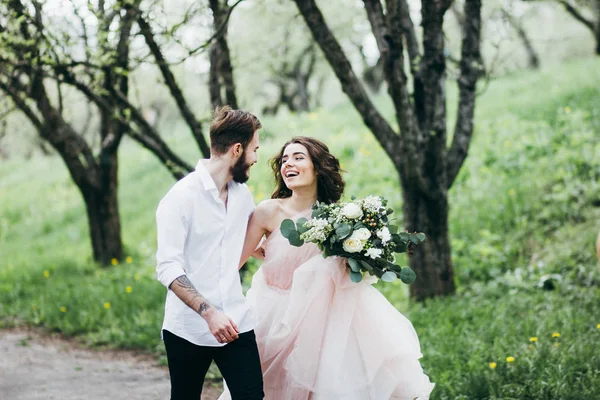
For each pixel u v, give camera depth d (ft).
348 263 10.59
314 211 10.64
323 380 10.27
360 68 77.51
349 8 55.93
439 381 14.42
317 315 10.46
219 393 15.88
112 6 20.34
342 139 44.11
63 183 58.08
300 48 59.26
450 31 62.95
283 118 57.57
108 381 17.54
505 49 68.49
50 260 37.27
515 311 20.26
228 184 10.26
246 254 11.14
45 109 32.14
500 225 29.22
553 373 13.92
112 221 35.45
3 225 51.19
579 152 32.19
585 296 21.38
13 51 21.07
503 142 36.70
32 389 16.92
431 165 21.62
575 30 79.66
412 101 21.93
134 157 59.57
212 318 9.08
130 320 23.27
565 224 27.81
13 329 24.30
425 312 20.42
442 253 22.49
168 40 19.51
